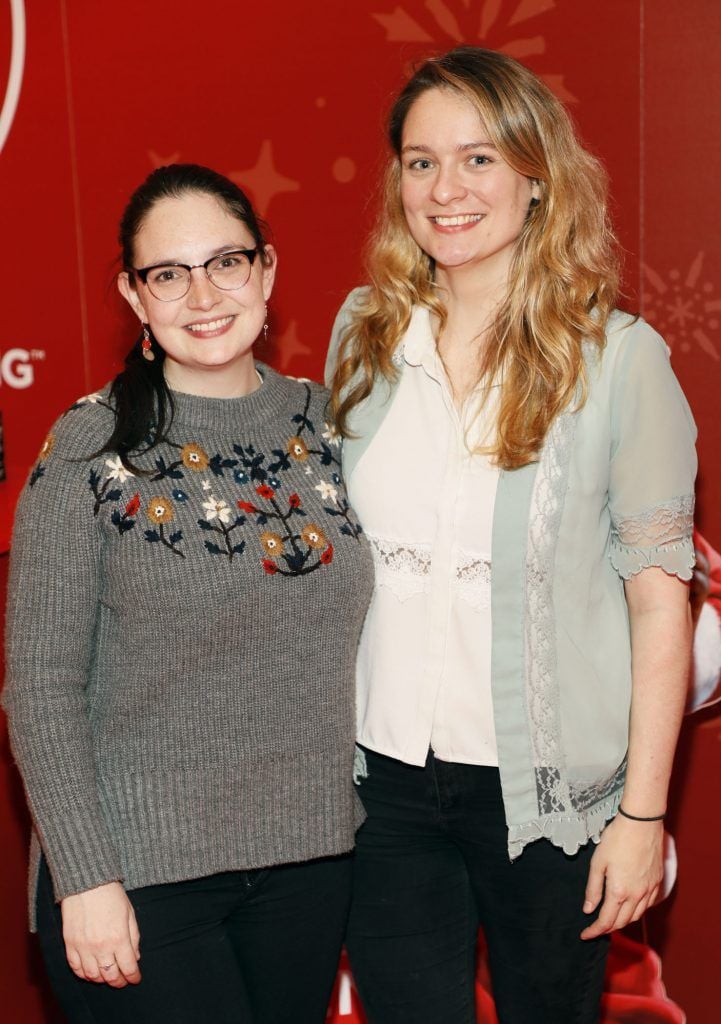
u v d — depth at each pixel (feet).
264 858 5.18
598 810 5.53
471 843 5.67
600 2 7.70
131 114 7.73
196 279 5.11
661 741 5.31
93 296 7.87
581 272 5.35
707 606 8.26
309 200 7.85
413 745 5.59
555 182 5.34
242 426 5.36
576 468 5.24
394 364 5.77
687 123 7.77
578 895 5.57
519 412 5.26
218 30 7.67
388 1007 6.07
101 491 4.92
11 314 7.91
